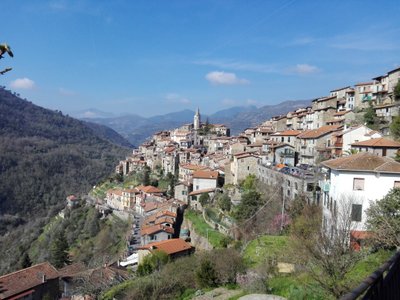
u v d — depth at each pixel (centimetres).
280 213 4412
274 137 8025
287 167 5831
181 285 2981
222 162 9094
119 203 10494
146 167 12312
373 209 2347
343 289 1622
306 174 4794
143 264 4203
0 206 14775
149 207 8456
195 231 6097
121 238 8275
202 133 15325
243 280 2595
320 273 1988
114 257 6975
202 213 6800
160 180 11262
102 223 9762
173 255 4784
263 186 5962
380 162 3027
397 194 2302
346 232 1898
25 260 7512
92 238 9188
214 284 2803
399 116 5150
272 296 1526
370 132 5222
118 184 13050
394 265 704
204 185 7900
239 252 3378
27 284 4400
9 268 8456
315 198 4078
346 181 2994
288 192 4866
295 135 7356
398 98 6281
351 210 2562
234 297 2358
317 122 8206
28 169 17900
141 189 10088
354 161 3055
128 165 14212
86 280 4206
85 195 14038
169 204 7669
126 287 3275
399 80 6438
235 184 7156
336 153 5459
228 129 15975
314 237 2012
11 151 19088
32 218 14588
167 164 11631
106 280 4150
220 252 3067
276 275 2434
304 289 1839
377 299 605
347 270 1791
